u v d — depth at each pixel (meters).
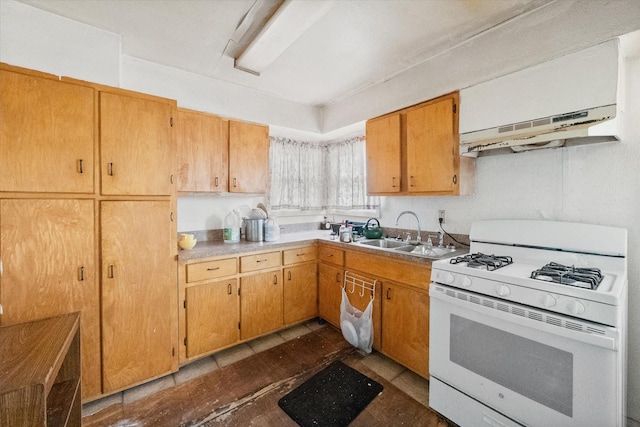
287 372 2.08
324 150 3.65
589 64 1.42
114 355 1.77
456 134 2.01
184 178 2.34
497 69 1.80
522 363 1.30
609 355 1.08
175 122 1.99
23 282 1.50
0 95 1.43
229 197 2.93
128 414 1.66
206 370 2.10
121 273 1.79
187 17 1.72
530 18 1.65
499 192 2.06
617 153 1.57
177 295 2.04
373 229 2.85
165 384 1.94
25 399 0.96
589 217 1.67
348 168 3.36
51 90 1.56
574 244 1.59
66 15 1.71
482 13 1.68
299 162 3.45
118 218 1.77
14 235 1.48
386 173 2.50
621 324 1.14
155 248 1.91
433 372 1.67
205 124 2.46
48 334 1.34
